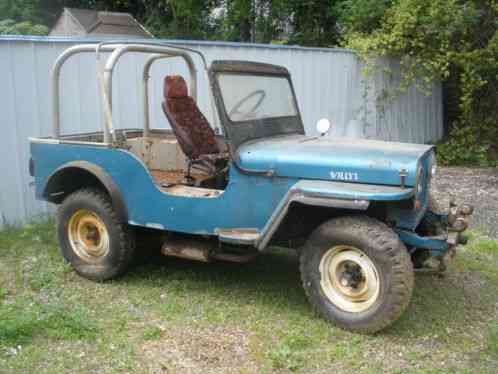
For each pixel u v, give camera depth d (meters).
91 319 4.08
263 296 4.49
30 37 6.00
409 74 10.51
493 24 10.02
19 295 4.47
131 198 4.57
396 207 3.94
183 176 5.23
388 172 3.76
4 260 5.23
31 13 15.77
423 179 4.00
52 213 6.47
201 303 4.38
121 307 4.31
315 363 3.51
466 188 8.44
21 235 5.80
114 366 3.47
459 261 5.26
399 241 3.71
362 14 11.04
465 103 10.31
